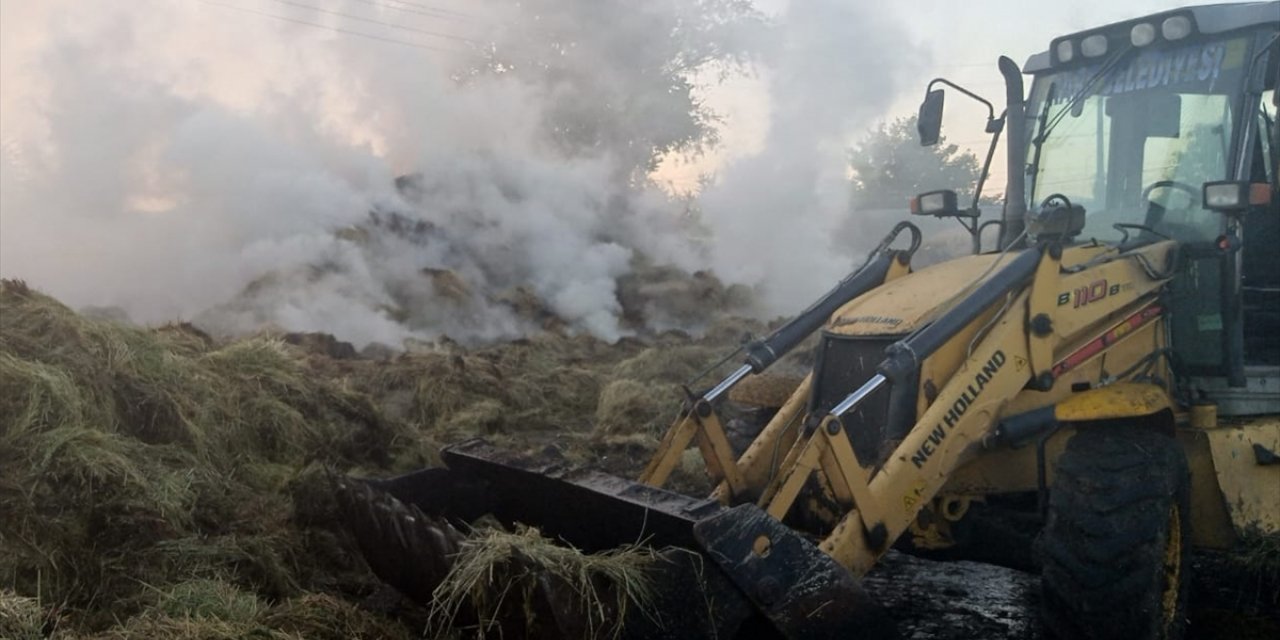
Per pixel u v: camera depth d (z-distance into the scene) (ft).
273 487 19.11
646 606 11.83
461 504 16.46
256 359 23.63
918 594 18.17
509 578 11.84
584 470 14.88
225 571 14.96
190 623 12.81
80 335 18.99
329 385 24.41
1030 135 20.16
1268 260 19.54
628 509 13.51
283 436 21.33
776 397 19.98
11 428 16.07
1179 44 18.44
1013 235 18.94
